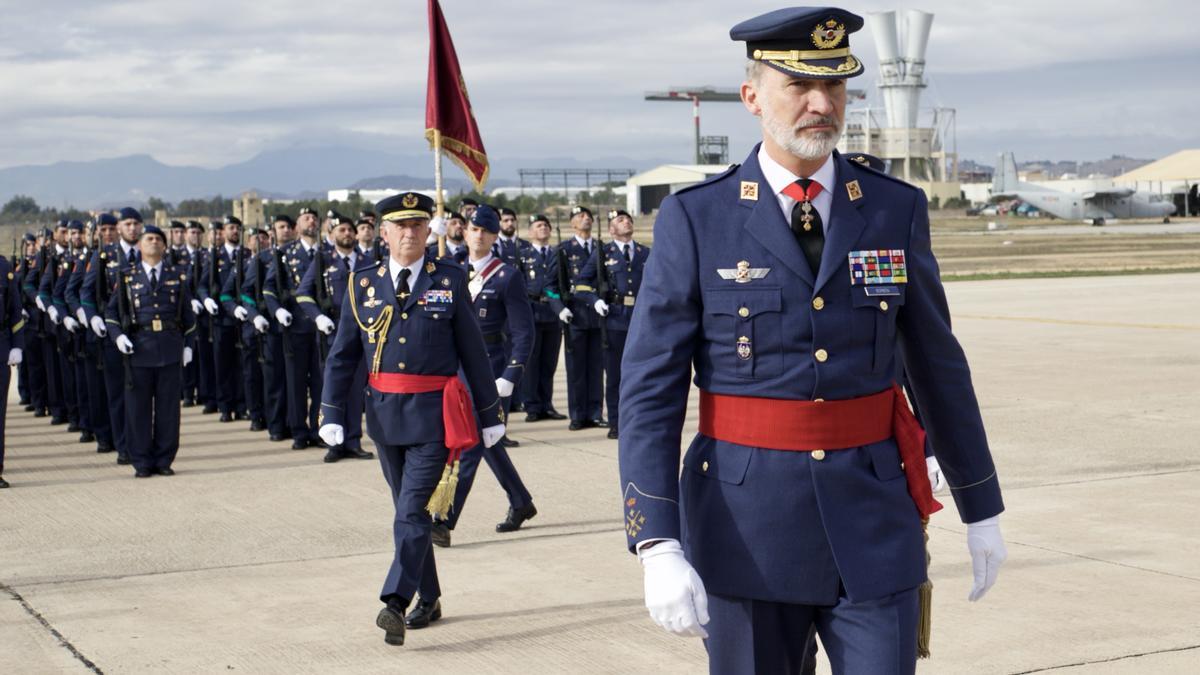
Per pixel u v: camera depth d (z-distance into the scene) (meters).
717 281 2.83
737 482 2.82
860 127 159.62
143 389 9.73
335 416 5.79
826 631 2.87
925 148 161.62
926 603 2.96
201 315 13.92
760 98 2.80
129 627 5.66
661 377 2.85
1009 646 5.09
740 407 2.84
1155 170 143.88
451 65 8.89
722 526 2.84
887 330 2.85
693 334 2.87
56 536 7.59
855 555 2.76
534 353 12.57
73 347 12.26
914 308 2.91
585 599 5.98
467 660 5.12
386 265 5.68
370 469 9.96
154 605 6.02
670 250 2.86
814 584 2.79
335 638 5.45
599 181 151.50
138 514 8.25
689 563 2.88
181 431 12.57
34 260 14.60
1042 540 6.83
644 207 124.69
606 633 5.43
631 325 2.95
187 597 6.15
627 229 11.57
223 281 13.33
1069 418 11.05
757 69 2.80
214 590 6.28
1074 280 31.98
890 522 2.83
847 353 2.81
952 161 168.50
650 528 2.72
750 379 2.82
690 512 2.90
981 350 16.83
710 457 2.87
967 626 5.36
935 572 6.21
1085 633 5.23
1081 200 96.44
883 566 2.78
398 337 5.54
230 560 6.90
